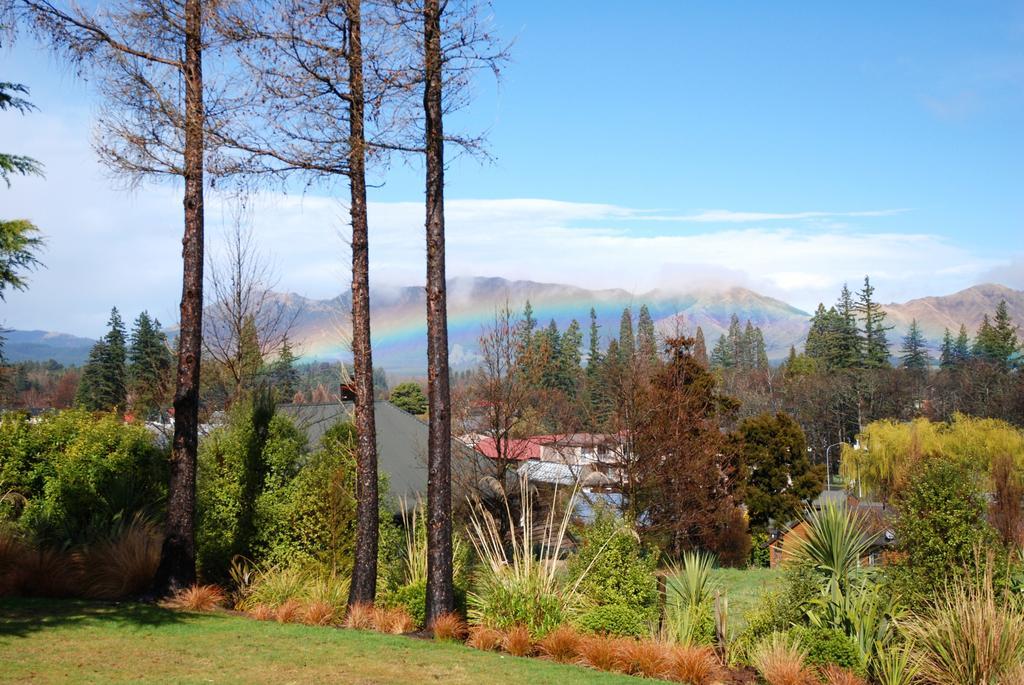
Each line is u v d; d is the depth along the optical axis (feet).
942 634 29.43
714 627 34.47
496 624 34.01
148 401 109.70
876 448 151.84
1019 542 41.29
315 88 36.76
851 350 332.19
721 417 125.39
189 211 40.45
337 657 27.43
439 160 37.19
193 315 40.11
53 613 32.12
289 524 44.47
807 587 34.12
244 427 46.39
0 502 50.26
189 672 24.13
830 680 28.43
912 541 33.19
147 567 39.27
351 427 47.03
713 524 97.25
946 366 361.30
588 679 26.86
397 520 63.72
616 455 88.12
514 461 76.13
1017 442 141.18
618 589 35.68
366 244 39.24
